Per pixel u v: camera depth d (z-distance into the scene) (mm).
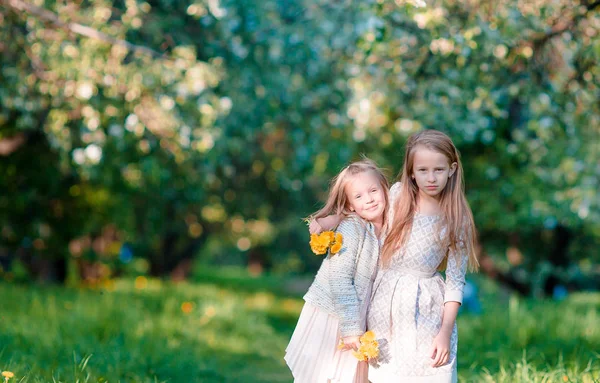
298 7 9727
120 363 5906
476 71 7258
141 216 15898
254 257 34375
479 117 8516
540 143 10039
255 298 17312
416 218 3809
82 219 12961
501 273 15672
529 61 7086
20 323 6867
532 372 5242
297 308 16844
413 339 3715
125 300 9188
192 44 9047
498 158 12023
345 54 9570
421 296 3748
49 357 5848
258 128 11273
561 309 8617
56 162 11844
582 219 11500
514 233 15102
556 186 11172
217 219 18266
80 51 7684
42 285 11789
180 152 8906
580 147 10078
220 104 8594
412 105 8648
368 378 3818
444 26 6555
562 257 15477
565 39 6785
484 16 6617
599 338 6500
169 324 8297
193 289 13555
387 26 6582
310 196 19359
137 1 8266
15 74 8031
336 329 3889
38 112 9102
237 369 7375
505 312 8133
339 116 10992
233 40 9586
